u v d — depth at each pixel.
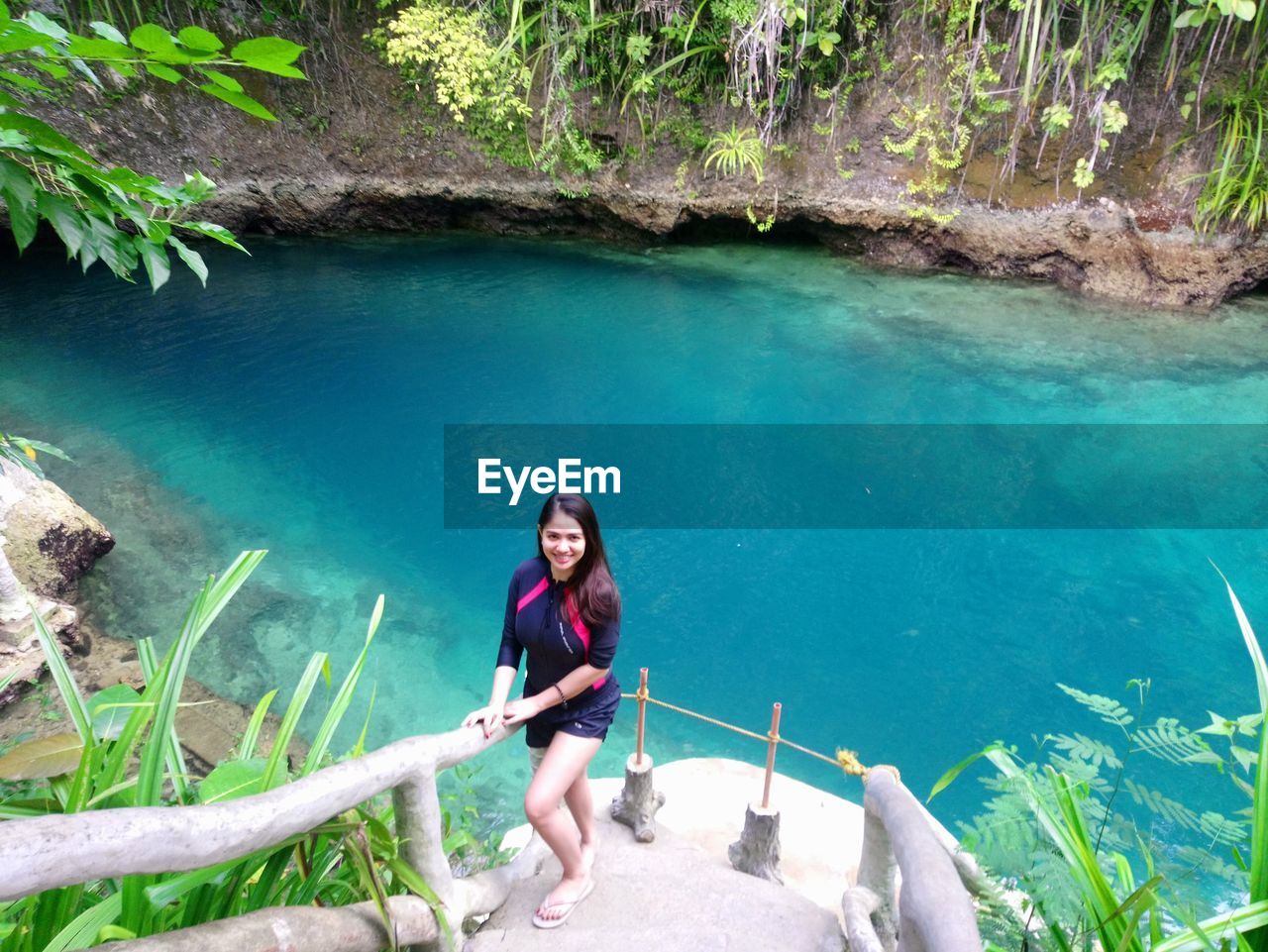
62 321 11.83
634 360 11.41
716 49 12.59
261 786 1.89
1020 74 11.91
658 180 13.93
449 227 15.15
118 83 12.27
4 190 1.61
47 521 7.12
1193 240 11.90
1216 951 1.70
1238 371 10.81
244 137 13.35
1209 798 5.50
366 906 1.90
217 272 13.43
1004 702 6.56
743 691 6.69
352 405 10.38
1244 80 11.24
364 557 8.01
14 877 1.10
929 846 1.62
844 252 14.35
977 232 13.08
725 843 4.23
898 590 7.82
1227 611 7.43
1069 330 11.86
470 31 11.59
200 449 9.38
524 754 5.95
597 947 2.38
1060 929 1.76
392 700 6.33
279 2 12.91
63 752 1.79
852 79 12.80
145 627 6.82
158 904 1.58
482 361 11.38
